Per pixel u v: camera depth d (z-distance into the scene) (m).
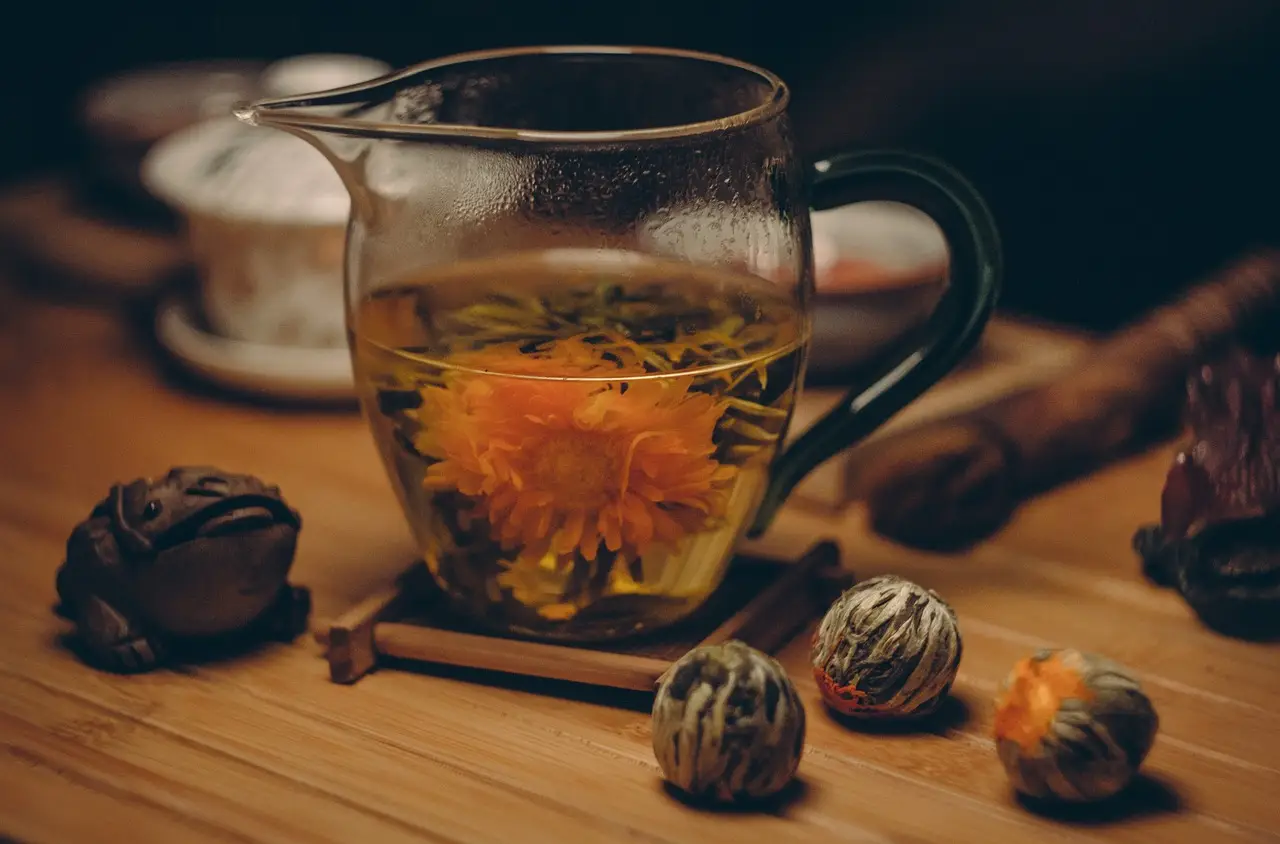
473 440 0.40
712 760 0.38
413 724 0.41
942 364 0.43
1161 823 0.39
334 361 0.54
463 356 0.40
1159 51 0.68
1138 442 0.53
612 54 0.44
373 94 0.42
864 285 0.54
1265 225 0.68
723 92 0.44
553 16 0.75
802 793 0.39
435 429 0.40
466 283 0.42
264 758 0.40
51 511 0.49
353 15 0.79
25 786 0.39
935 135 0.72
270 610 0.43
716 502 0.41
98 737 0.40
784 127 0.42
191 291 0.59
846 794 0.39
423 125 0.40
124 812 0.38
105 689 0.42
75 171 0.74
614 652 0.42
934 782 0.39
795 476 0.44
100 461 0.51
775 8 0.73
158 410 0.54
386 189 0.41
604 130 0.45
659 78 0.44
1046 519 0.50
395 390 0.41
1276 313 0.53
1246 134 0.68
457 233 0.42
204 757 0.40
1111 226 0.71
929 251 0.56
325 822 0.38
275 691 0.42
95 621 0.42
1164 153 0.69
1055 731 0.38
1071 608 0.46
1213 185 0.69
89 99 0.67
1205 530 0.45
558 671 0.41
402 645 0.42
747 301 0.41
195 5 0.80
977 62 0.71
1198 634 0.45
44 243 0.64
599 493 0.40
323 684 0.42
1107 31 0.68
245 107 0.40
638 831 0.38
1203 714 0.42
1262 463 0.44
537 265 0.42
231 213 0.52
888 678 0.40
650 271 0.42
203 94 0.65
